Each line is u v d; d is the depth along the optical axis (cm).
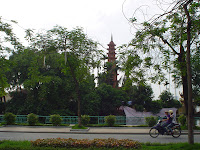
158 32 846
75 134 1514
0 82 1098
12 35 1092
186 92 1633
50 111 3075
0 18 1063
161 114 3409
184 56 1180
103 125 1933
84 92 3444
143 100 3459
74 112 3438
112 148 775
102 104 3569
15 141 980
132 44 884
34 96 3086
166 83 992
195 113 2945
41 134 1491
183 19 908
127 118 2262
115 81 4234
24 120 2234
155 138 1276
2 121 2186
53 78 2914
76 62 1780
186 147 759
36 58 1545
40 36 1636
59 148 773
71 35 1681
